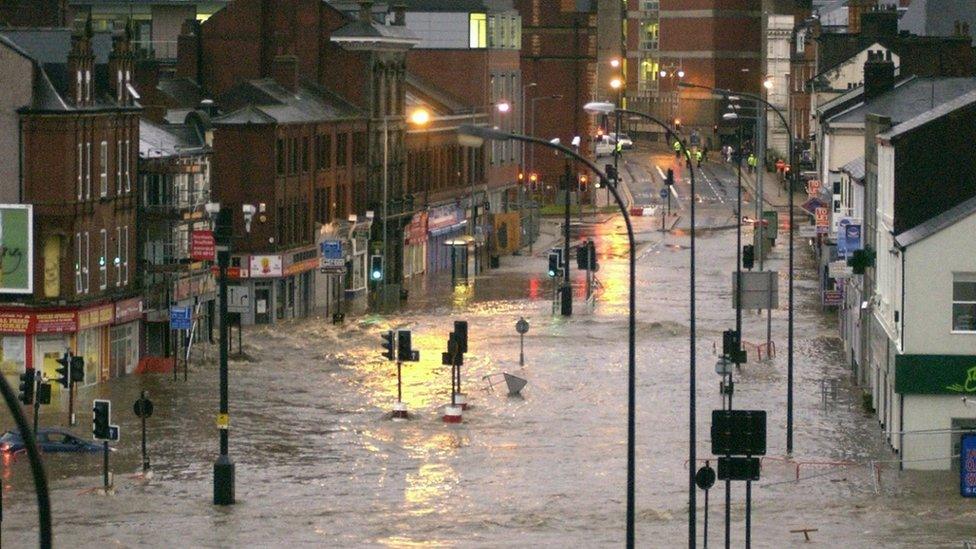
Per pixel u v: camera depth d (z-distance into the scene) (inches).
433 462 6761.8
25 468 6648.6
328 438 7209.6
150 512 5910.4
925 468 6614.2
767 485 6363.2
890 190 7091.5
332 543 5428.2
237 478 6476.4
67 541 5447.8
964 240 6545.3
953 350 6574.8
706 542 5206.7
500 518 5812.0
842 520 5792.3
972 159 6830.7
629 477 4744.1
